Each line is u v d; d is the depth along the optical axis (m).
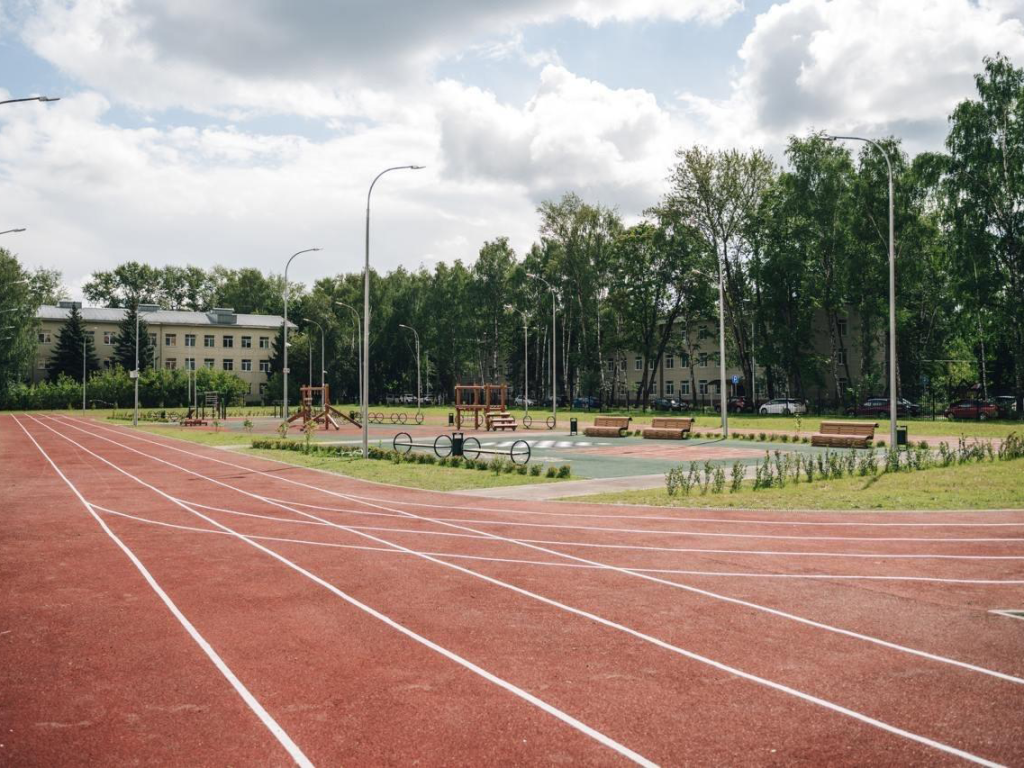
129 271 135.50
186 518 15.27
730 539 12.54
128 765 4.91
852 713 5.65
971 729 5.36
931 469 21.08
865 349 59.47
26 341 86.88
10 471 25.05
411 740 5.24
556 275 77.81
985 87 48.59
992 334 53.47
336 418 62.50
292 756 5.02
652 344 74.50
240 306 135.25
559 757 4.97
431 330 100.00
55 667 6.77
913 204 55.06
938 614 8.19
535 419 59.56
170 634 7.72
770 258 61.12
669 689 6.14
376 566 10.80
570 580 9.88
